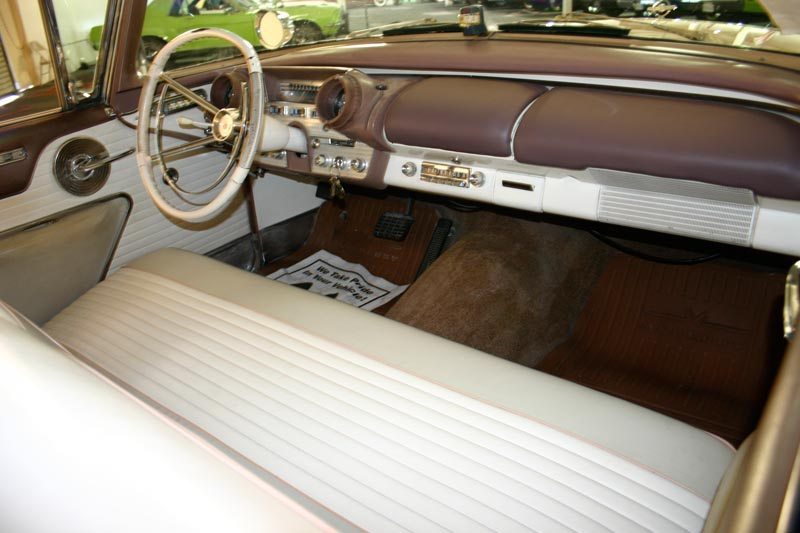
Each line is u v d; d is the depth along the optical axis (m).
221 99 2.14
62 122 1.90
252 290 1.72
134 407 0.83
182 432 0.80
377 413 1.23
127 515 0.67
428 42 1.89
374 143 1.80
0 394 0.85
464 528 0.99
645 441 1.10
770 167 1.20
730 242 1.40
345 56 1.95
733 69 1.36
